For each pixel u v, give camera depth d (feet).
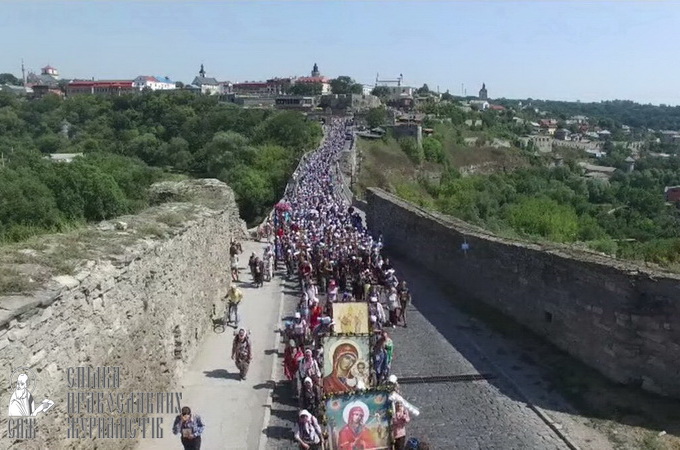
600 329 45.75
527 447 36.42
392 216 98.73
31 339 23.54
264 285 76.28
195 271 52.44
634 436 36.88
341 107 497.46
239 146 255.50
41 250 31.07
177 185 84.79
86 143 299.38
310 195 135.13
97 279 30.07
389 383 36.50
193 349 51.47
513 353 51.01
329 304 50.29
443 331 57.00
